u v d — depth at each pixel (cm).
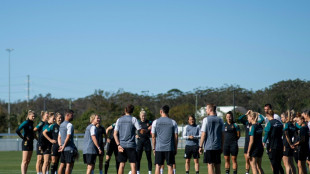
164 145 1783
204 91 13425
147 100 12850
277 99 11094
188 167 2286
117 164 2186
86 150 1859
